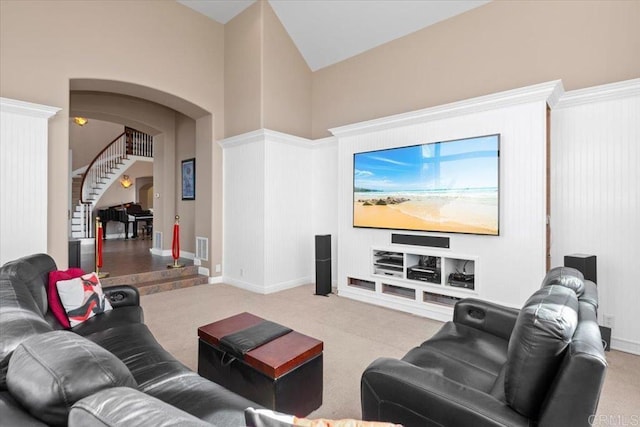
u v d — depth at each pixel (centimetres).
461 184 352
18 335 108
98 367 86
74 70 414
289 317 377
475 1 393
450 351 189
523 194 318
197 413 130
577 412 102
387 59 479
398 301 404
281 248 504
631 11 304
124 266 566
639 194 286
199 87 532
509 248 326
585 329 118
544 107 306
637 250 287
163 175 714
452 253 360
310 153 551
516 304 321
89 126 1109
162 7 494
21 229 339
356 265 448
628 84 284
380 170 418
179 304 426
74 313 235
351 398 220
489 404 122
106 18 441
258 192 491
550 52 346
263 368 180
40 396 80
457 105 350
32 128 347
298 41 544
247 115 517
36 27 387
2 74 366
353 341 311
